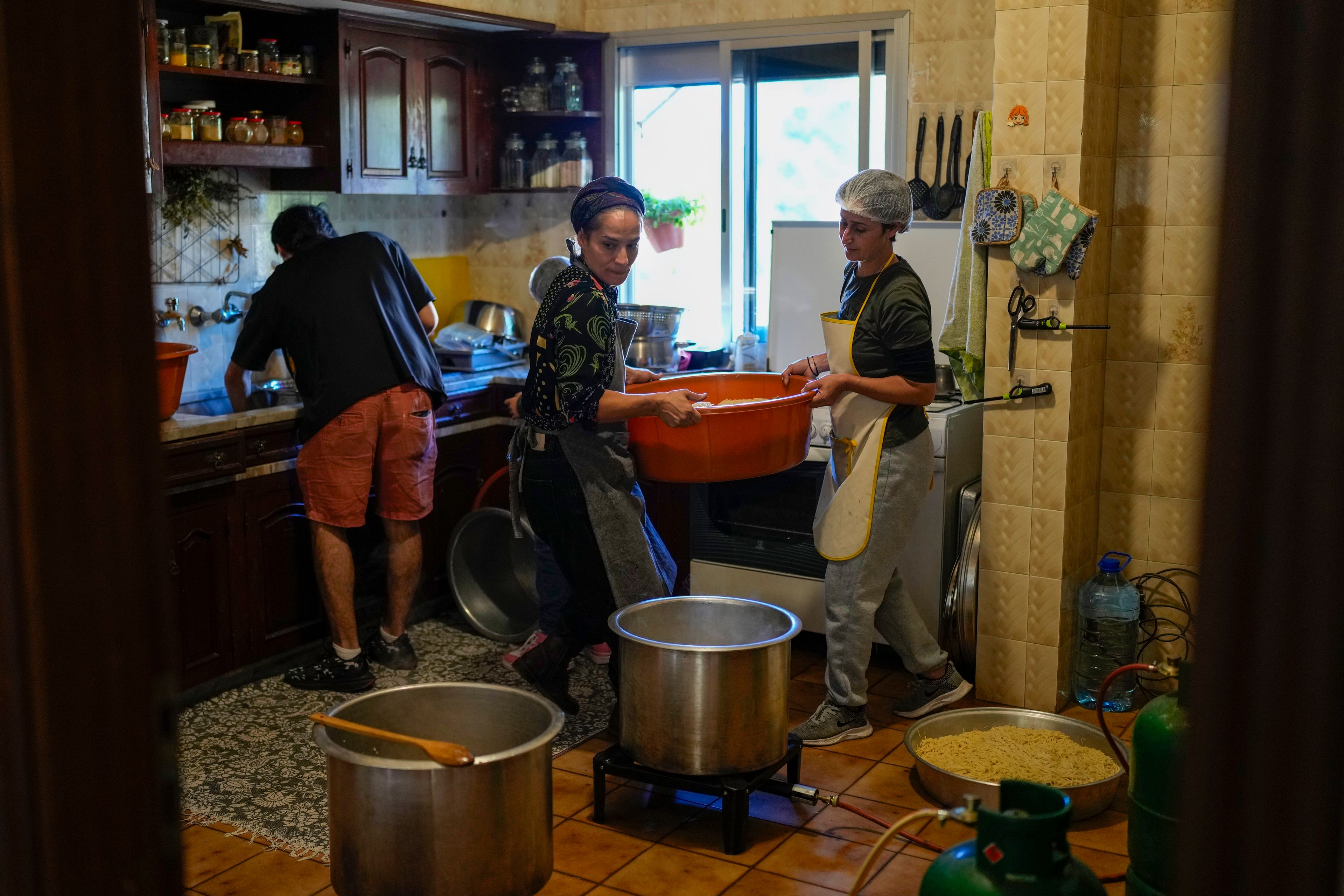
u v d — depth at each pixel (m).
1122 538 3.68
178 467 3.38
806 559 3.82
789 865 2.63
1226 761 0.56
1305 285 0.52
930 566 3.63
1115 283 3.56
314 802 2.96
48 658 0.56
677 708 2.60
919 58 4.09
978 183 3.48
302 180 4.12
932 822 2.80
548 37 4.51
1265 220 0.53
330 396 3.56
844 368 3.15
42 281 0.54
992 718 3.20
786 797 2.93
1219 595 0.55
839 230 3.36
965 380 3.59
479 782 1.91
